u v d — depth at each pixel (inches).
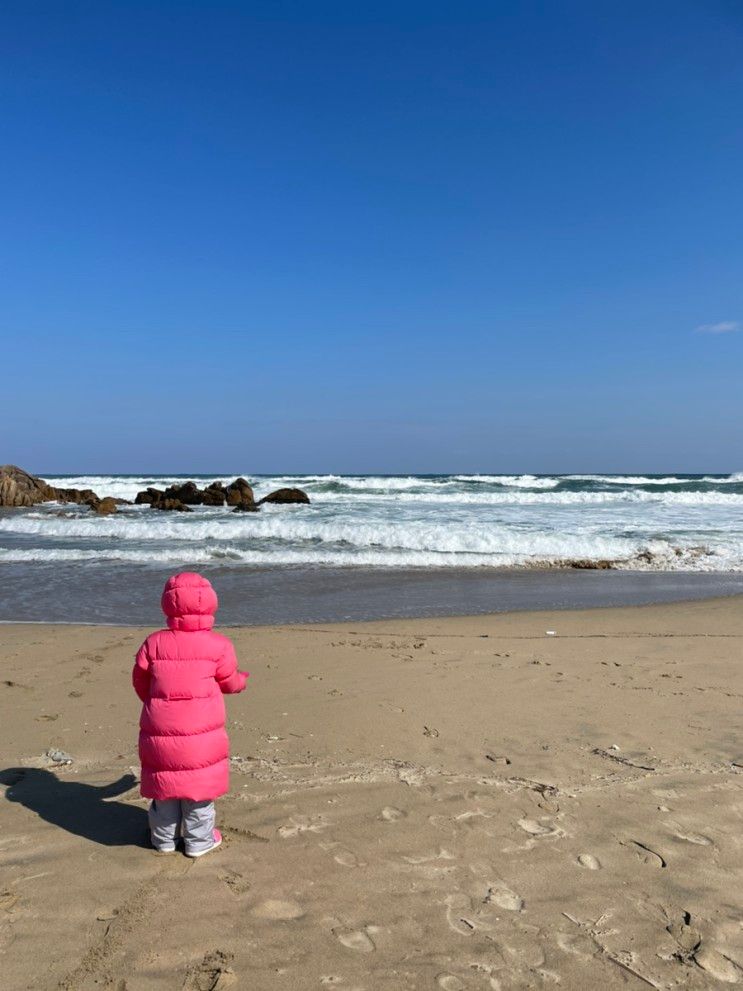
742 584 505.4
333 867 126.0
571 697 232.8
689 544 646.5
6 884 119.0
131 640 316.5
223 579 516.7
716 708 222.4
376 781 163.6
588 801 154.0
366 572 548.1
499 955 103.6
